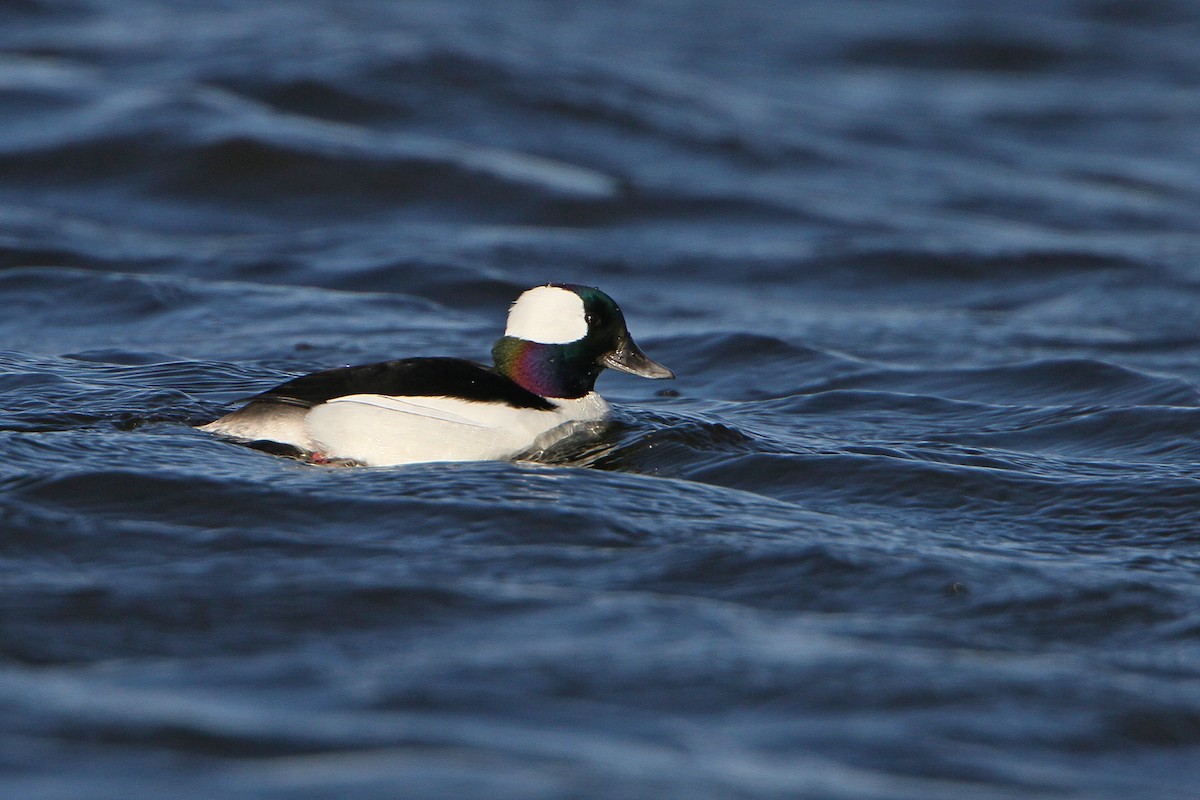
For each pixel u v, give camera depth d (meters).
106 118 25.42
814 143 29.84
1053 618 9.25
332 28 32.50
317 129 26.03
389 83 28.39
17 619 8.33
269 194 23.86
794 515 10.86
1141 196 28.05
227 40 30.70
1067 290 21.38
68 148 24.34
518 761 6.95
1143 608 9.45
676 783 6.82
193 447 11.42
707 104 31.20
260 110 26.78
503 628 8.55
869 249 22.80
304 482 10.80
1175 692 8.23
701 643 8.45
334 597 8.84
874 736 7.50
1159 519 11.26
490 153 26.28
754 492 11.54
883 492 11.65
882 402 14.95
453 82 28.97
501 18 39.00
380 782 6.65
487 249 21.95
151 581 8.98
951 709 7.86
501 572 9.41
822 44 40.66
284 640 8.27
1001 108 35.00
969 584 9.63
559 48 34.72
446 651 8.19
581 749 7.13
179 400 13.16
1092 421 14.10
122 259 20.38
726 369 16.59
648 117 29.28
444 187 24.42
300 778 6.67
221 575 9.12
